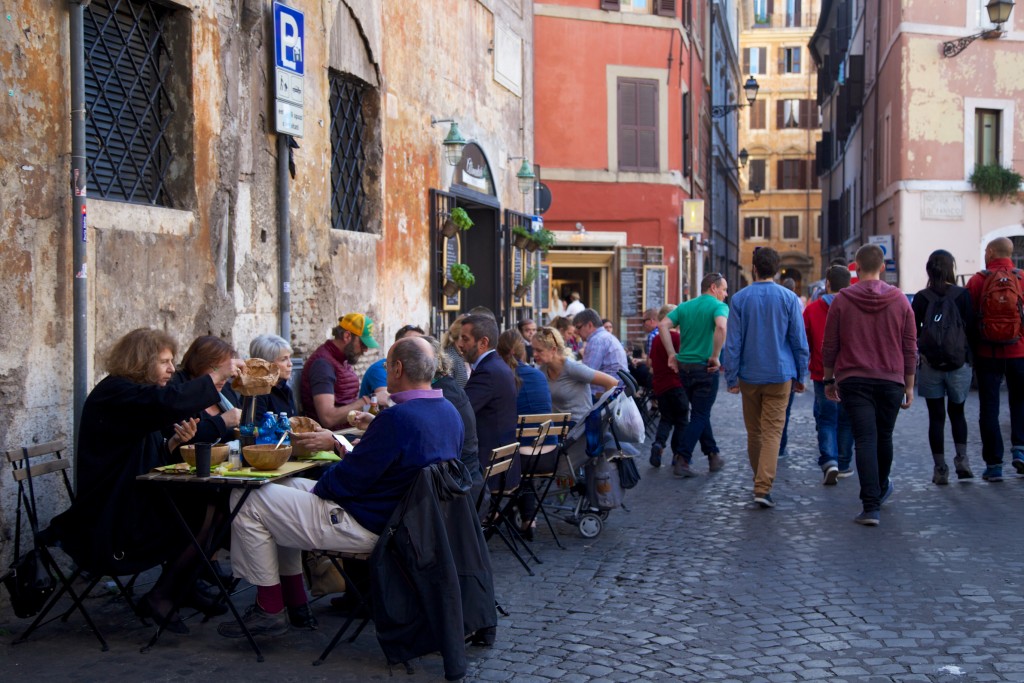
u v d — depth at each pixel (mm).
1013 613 5809
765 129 67125
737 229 52406
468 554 5094
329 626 5750
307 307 9516
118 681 4879
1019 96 26484
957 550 7176
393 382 5297
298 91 9109
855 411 8211
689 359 10719
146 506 5379
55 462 5613
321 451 6148
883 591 6277
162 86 7680
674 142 25266
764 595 6277
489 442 6957
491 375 6980
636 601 6230
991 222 26328
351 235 10500
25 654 5242
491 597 5191
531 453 7605
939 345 9422
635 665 5121
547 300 21219
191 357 6074
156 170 7613
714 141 36344
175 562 5527
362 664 5145
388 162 11633
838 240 42188
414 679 4941
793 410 17203
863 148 33719
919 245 26156
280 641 5480
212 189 7941
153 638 5375
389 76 11648
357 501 5152
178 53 7688
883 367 8188
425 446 5090
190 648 5348
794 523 8242
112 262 6785
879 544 7422
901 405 8406
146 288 7125
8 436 5910
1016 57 26391
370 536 5137
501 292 16688
